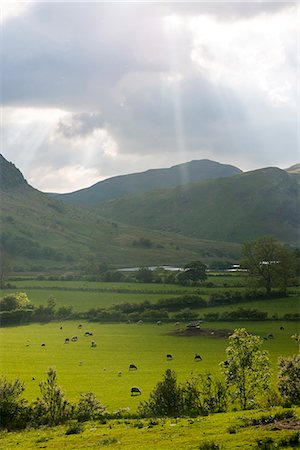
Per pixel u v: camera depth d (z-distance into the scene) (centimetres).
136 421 4275
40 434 4044
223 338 11681
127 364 9331
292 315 13375
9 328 14800
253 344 5444
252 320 13438
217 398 5119
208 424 3550
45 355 10488
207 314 13950
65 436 3794
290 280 16638
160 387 5078
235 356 5391
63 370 8875
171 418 4325
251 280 16312
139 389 6950
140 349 10875
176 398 5038
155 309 15375
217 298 15412
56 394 5047
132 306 15625
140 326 14012
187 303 15400
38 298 18012
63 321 15562
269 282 15862
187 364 9044
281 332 11850
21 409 4969
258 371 5366
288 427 3081
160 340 11881
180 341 11638
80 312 15875
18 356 10412
